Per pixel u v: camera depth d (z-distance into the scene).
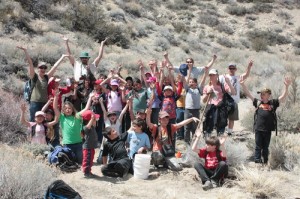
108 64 25.75
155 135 9.53
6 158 7.87
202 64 34.56
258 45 46.12
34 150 9.45
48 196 6.67
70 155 9.20
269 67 34.53
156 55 33.31
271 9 58.47
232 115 12.00
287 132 12.93
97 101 11.30
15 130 11.30
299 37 52.75
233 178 8.60
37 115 10.02
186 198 7.51
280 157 9.59
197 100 11.52
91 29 31.58
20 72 20.19
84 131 8.73
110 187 8.12
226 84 11.35
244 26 52.28
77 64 12.15
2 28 25.31
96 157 10.66
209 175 8.34
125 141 9.43
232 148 9.52
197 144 9.20
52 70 11.18
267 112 9.41
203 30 47.22
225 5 57.25
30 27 27.23
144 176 8.73
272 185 7.85
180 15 48.81
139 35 36.78
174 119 11.00
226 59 38.88
